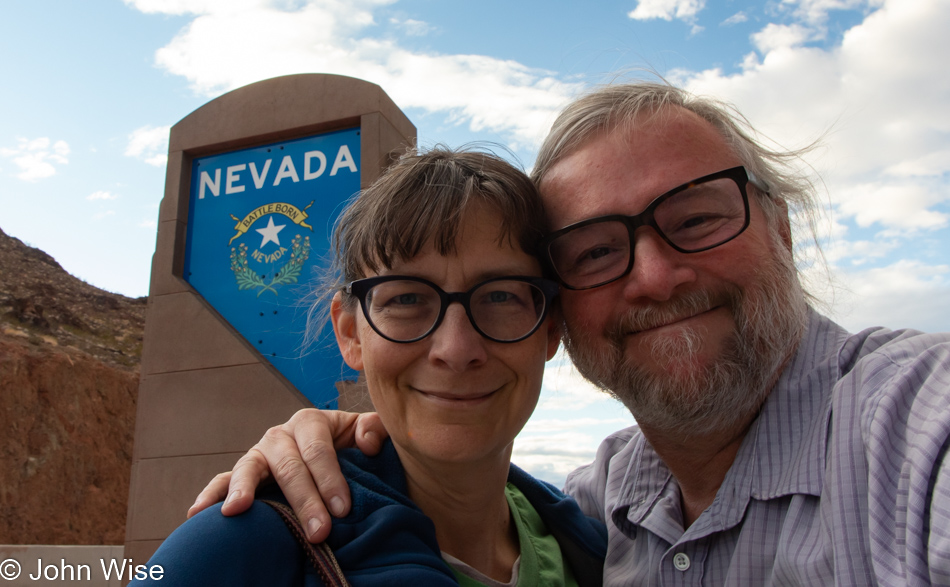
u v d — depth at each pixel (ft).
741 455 1.35
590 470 1.94
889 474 1.03
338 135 4.02
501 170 1.26
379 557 1.06
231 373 3.80
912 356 1.16
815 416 1.28
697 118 1.44
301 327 3.84
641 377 1.35
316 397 3.70
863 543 1.05
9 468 17.76
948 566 0.86
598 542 1.58
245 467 1.13
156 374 3.92
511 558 1.39
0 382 18.61
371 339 1.18
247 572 0.97
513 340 1.16
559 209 1.44
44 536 17.57
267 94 4.15
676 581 1.38
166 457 3.80
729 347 1.31
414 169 1.21
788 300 1.38
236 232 4.11
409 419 1.17
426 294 1.16
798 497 1.24
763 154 1.60
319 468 1.15
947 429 0.95
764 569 1.26
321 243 3.92
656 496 1.56
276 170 4.11
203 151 4.26
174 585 0.92
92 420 20.53
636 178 1.37
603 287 1.37
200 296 4.04
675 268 1.31
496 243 1.20
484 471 1.21
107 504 19.60
